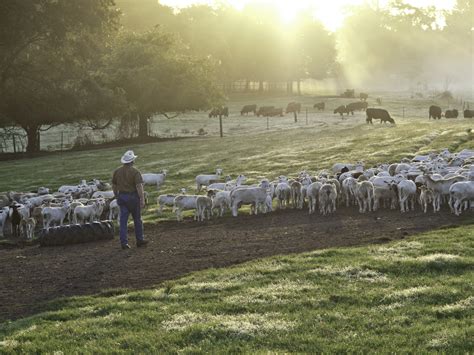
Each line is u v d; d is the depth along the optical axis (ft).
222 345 29.09
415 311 32.22
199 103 233.76
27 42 171.42
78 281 44.65
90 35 179.11
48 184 120.78
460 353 26.30
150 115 247.50
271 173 115.24
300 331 30.35
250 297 36.45
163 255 51.60
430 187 65.31
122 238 55.31
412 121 238.68
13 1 149.18
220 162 136.15
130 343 30.19
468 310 31.68
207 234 61.87
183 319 33.17
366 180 75.05
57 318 35.42
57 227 61.62
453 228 54.24
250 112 348.79
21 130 264.52
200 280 41.65
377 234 54.24
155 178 108.37
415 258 42.65
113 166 142.10
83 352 29.25
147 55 234.17
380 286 37.29
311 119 281.74
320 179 79.97
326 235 55.77
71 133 263.49
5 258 55.98
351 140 160.35
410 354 26.71
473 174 67.92
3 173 141.28
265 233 59.57
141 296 38.50
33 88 186.50
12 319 36.52
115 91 220.43
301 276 40.50
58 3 158.51
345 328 30.58
